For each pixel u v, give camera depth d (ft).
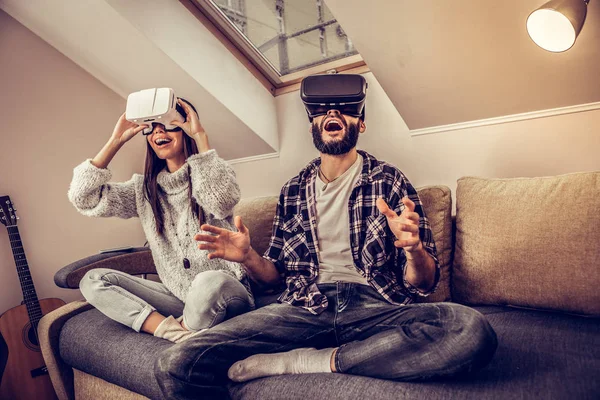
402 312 3.91
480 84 6.03
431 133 7.00
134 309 5.05
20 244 7.05
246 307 5.00
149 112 5.04
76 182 5.46
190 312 4.67
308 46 8.35
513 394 2.98
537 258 4.61
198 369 3.74
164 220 5.54
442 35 5.63
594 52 5.12
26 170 7.94
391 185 4.63
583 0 4.31
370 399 3.22
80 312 6.10
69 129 8.57
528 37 5.24
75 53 8.26
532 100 5.98
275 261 5.02
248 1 8.21
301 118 8.55
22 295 7.59
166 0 7.12
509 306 4.88
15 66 7.93
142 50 7.14
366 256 4.44
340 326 4.18
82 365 5.35
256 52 8.37
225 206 5.18
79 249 8.56
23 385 6.48
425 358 3.27
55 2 6.94
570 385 3.01
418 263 3.86
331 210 4.82
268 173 9.07
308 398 3.45
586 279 4.31
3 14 7.83
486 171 6.57
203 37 7.64
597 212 4.41
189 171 5.39
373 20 5.81
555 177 4.92
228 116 8.06
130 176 9.58
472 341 3.16
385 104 7.43
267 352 4.11
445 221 5.54
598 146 5.72
